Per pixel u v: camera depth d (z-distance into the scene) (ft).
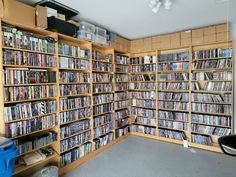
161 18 9.69
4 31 6.38
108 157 10.34
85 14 9.04
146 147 11.84
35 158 7.48
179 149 11.46
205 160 9.83
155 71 13.30
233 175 8.20
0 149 4.82
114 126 12.59
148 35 13.16
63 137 8.72
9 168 4.94
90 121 10.47
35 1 7.49
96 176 8.28
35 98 7.48
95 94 11.07
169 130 12.99
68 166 8.84
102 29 10.91
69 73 9.07
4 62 6.36
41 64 7.66
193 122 11.87
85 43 10.30
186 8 8.36
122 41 13.26
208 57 11.18
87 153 10.09
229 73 10.62
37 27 7.26
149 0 7.52
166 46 12.58
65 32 8.50
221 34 10.59
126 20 10.02
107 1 7.58
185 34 11.80
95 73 10.98
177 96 12.44
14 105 6.79
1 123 6.42
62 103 8.70
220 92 11.16
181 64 12.23
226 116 10.94
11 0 6.43
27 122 7.18
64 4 7.86
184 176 8.18
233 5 8.08
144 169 8.89
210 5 8.05
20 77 6.90
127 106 14.30
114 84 12.62
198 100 11.64
